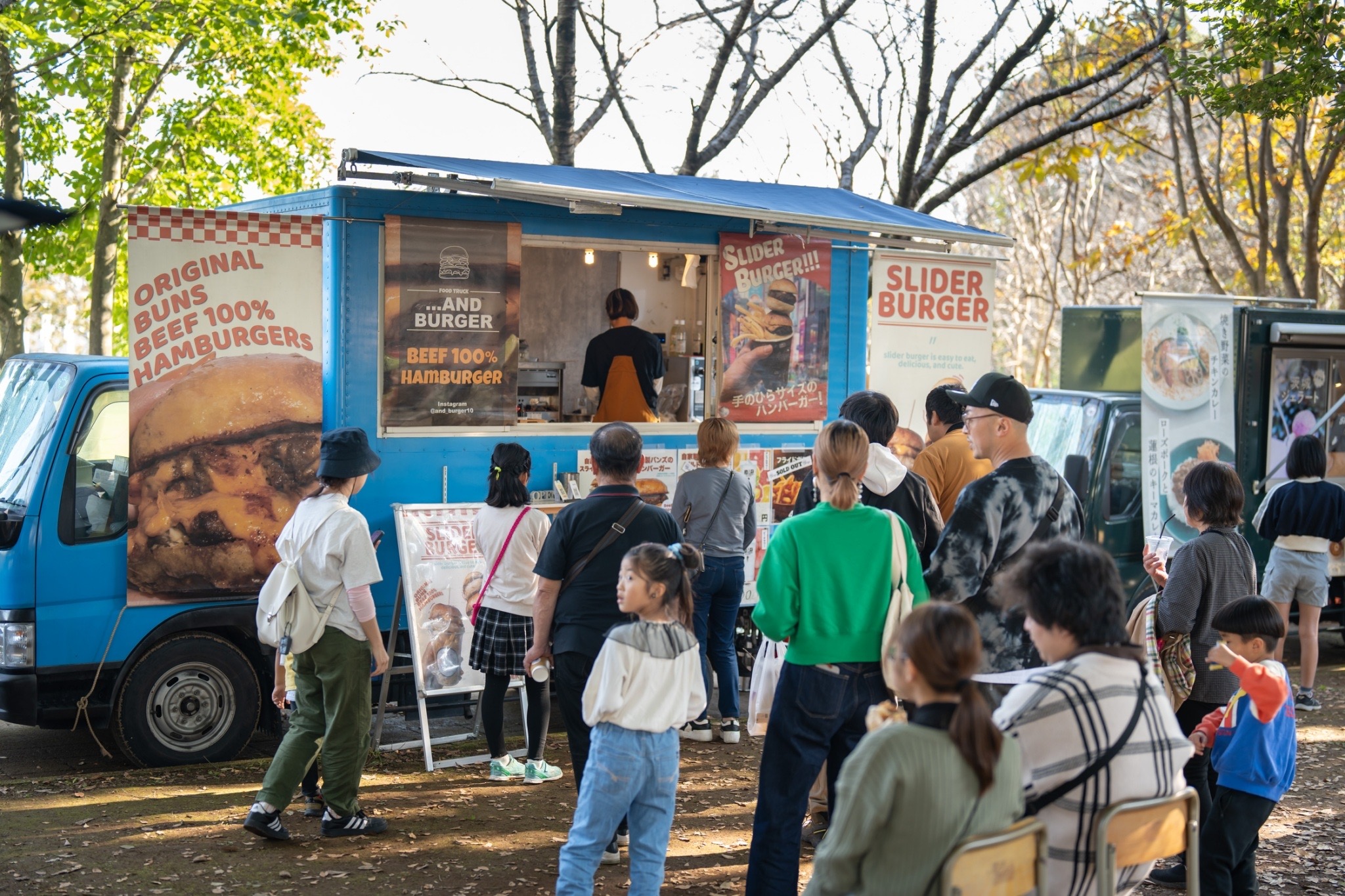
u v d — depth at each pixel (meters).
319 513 5.18
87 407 6.39
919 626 2.75
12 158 15.60
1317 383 9.95
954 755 2.69
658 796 4.20
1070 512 4.28
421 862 5.10
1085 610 3.01
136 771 6.35
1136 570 9.04
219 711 6.55
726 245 7.90
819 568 4.27
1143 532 9.04
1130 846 3.01
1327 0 12.02
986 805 2.72
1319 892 5.06
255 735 7.28
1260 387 9.75
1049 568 3.05
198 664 6.49
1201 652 4.81
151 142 19.38
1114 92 14.16
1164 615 4.80
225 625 6.54
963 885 2.67
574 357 9.91
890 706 2.99
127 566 6.30
